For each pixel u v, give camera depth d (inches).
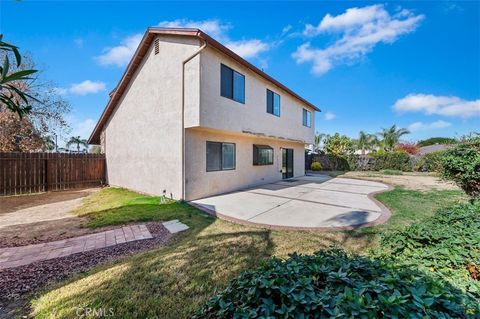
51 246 193.6
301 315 67.8
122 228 239.8
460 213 168.7
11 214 306.8
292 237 211.9
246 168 517.7
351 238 209.2
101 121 585.0
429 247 123.6
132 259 167.0
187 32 335.9
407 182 608.4
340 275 82.2
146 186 445.1
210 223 255.8
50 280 140.6
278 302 76.5
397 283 78.7
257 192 456.4
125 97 509.4
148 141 439.8
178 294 125.6
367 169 1027.9
